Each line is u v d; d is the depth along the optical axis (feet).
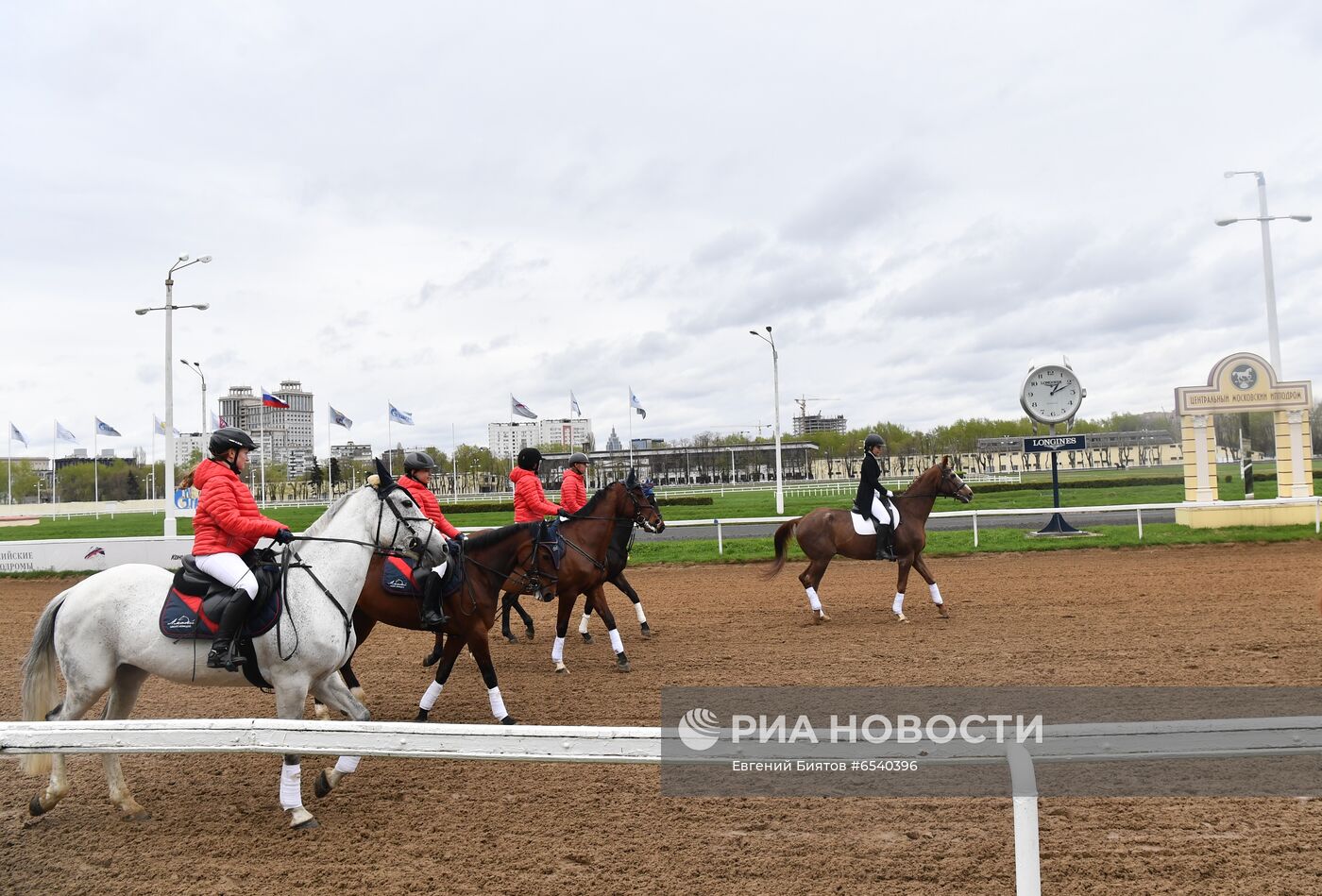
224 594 18.74
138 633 18.69
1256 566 52.70
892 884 14.83
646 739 12.71
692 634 39.24
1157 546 64.18
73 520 167.73
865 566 61.93
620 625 42.29
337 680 20.71
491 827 17.85
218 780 21.34
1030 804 10.38
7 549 72.90
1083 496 124.57
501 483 324.39
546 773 21.04
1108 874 14.93
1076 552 63.16
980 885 14.69
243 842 17.46
